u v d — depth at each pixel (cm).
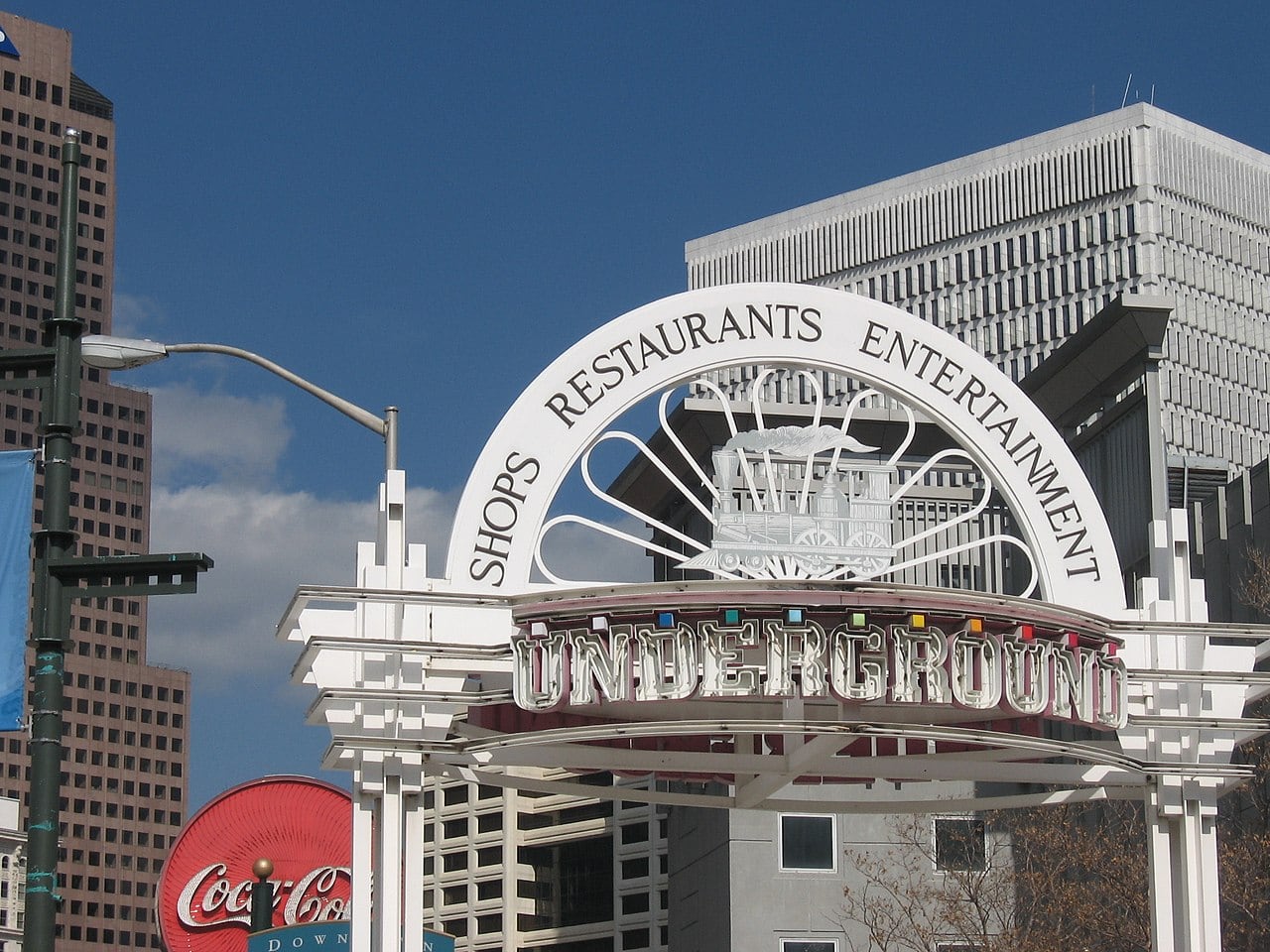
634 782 7962
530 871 16512
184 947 4475
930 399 3006
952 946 5866
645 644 2666
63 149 2067
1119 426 6034
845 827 6975
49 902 1873
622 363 2936
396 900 2697
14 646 1950
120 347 2725
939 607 2697
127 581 1983
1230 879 4541
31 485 2002
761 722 2652
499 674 2947
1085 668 2802
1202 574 5941
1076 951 5303
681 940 7812
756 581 2669
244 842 4566
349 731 2767
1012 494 3000
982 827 6631
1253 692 3114
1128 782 3088
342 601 2747
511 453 2880
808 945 6900
